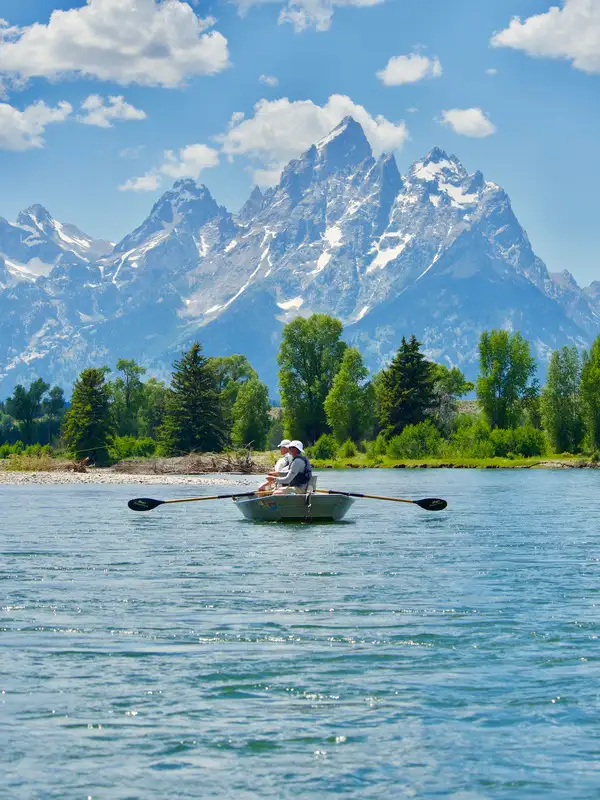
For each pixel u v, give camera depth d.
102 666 19.73
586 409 175.62
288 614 25.03
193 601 27.00
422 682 18.56
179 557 37.19
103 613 25.22
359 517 57.16
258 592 28.55
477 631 22.89
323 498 52.19
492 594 28.08
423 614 24.98
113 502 77.31
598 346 180.38
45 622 24.05
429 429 181.25
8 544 42.44
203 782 13.91
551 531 47.78
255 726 16.12
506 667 19.61
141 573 32.69
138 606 26.23
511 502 72.38
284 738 15.61
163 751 15.06
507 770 14.33
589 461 165.00
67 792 13.56
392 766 14.48
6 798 13.36
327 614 25.00
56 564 35.22
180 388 192.88
